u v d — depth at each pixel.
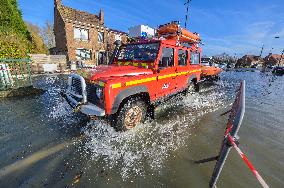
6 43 15.05
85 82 3.78
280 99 7.91
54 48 25.30
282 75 23.30
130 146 3.50
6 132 4.03
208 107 6.26
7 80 7.32
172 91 5.41
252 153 3.37
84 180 2.57
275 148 3.58
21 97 7.00
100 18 25.25
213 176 2.26
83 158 3.09
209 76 11.94
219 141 3.74
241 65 59.22
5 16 17.11
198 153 3.28
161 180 2.59
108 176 2.66
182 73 5.83
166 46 4.82
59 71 18.47
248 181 2.61
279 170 2.90
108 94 3.32
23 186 2.46
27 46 18.58
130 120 3.98
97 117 3.65
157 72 4.53
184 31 5.86
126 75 3.96
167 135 3.99
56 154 3.20
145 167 2.87
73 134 3.94
